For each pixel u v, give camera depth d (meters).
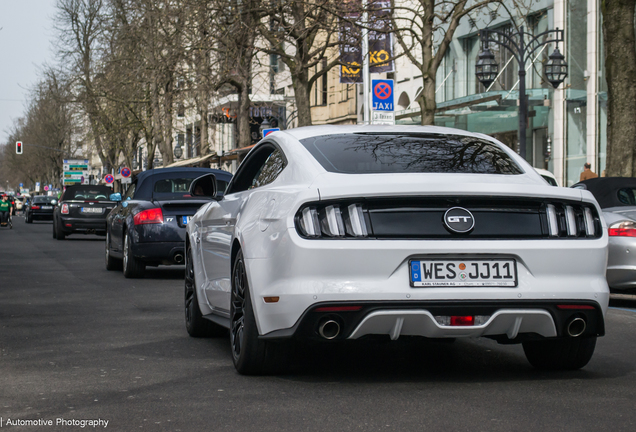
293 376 5.46
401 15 35.16
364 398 4.79
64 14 51.59
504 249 4.82
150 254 12.83
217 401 4.73
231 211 6.11
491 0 21.47
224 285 6.14
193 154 62.34
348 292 4.72
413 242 4.75
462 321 4.83
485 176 5.22
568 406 4.57
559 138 27.94
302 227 4.83
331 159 5.39
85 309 9.33
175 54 28.81
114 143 58.16
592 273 5.00
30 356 6.30
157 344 6.88
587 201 5.05
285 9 24.73
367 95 22.61
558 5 27.77
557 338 5.43
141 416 4.40
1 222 42.00
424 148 5.66
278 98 47.09
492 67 20.92
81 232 29.42
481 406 4.57
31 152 110.25
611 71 16.81
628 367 5.83
